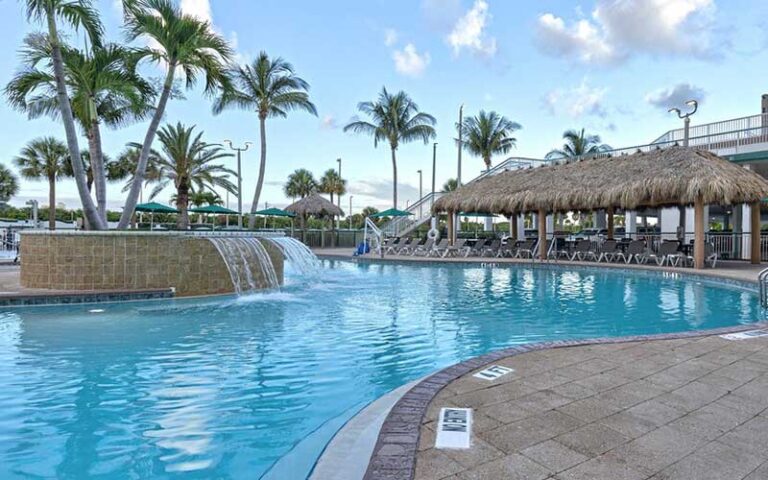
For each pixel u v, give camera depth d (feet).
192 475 8.32
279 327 20.30
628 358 12.94
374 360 15.47
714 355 13.24
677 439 7.94
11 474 8.34
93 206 30.48
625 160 51.70
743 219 56.75
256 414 11.00
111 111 43.68
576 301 28.37
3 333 18.75
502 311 24.82
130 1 30.60
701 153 45.70
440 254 62.49
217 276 29.30
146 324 20.62
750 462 7.14
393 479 6.56
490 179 65.87
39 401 11.69
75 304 24.53
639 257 49.21
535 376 11.35
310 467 8.49
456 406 9.40
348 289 33.63
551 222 85.15
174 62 32.76
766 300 24.62
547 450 7.50
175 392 12.37
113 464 8.69
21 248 27.50
